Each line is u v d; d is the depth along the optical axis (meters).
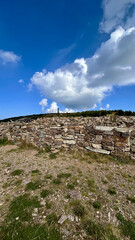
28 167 4.45
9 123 9.46
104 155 5.51
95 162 4.97
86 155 5.68
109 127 5.63
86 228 1.96
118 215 2.26
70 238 1.78
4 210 2.31
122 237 1.83
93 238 1.80
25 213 2.22
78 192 2.94
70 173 3.96
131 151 5.10
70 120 7.00
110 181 3.51
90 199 2.69
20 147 7.40
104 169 4.32
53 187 3.13
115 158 5.24
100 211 2.35
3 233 1.84
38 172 4.03
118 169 4.34
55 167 4.45
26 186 3.17
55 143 6.85
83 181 3.46
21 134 8.38
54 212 2.28
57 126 6.94
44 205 2.46
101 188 3.14
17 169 4.29
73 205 2.47
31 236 1.79
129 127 5.38
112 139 5.48
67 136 6.61
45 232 1.86
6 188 3.11
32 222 2.04
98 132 5.82
